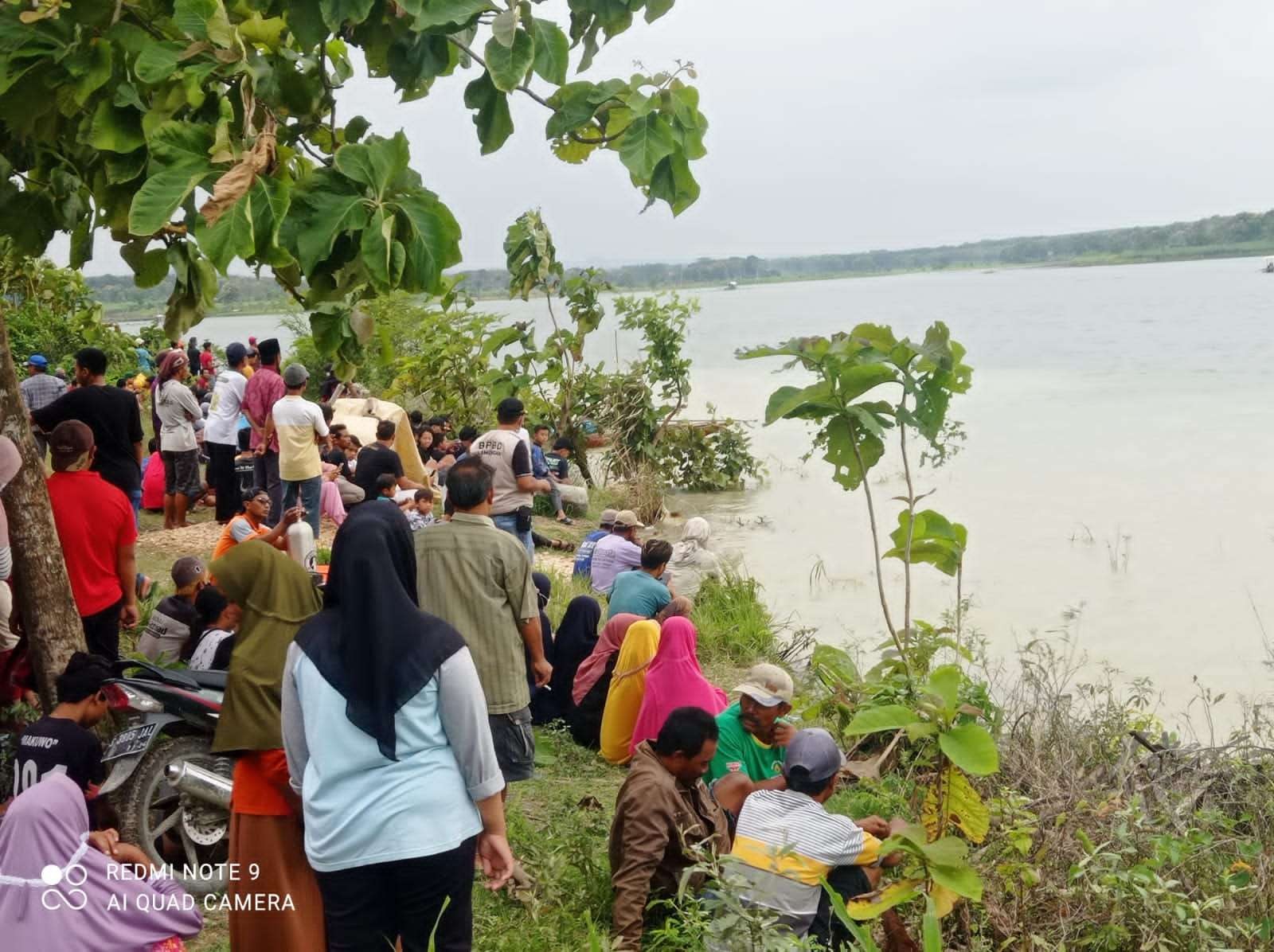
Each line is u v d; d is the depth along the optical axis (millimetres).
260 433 12602
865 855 5090
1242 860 6035
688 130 5340
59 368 21781
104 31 4656
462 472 5652
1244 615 12453
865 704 6473
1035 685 7953
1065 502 19328
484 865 3619
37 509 6191
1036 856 5762
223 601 6957
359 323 4652
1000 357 55156
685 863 5188
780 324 99000
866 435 7465
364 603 3461
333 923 3479
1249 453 23906
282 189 4105
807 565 15500
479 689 3527
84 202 5719
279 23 4676
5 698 6277
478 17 4891
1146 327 74062
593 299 19609
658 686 7316
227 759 5605
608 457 20656
